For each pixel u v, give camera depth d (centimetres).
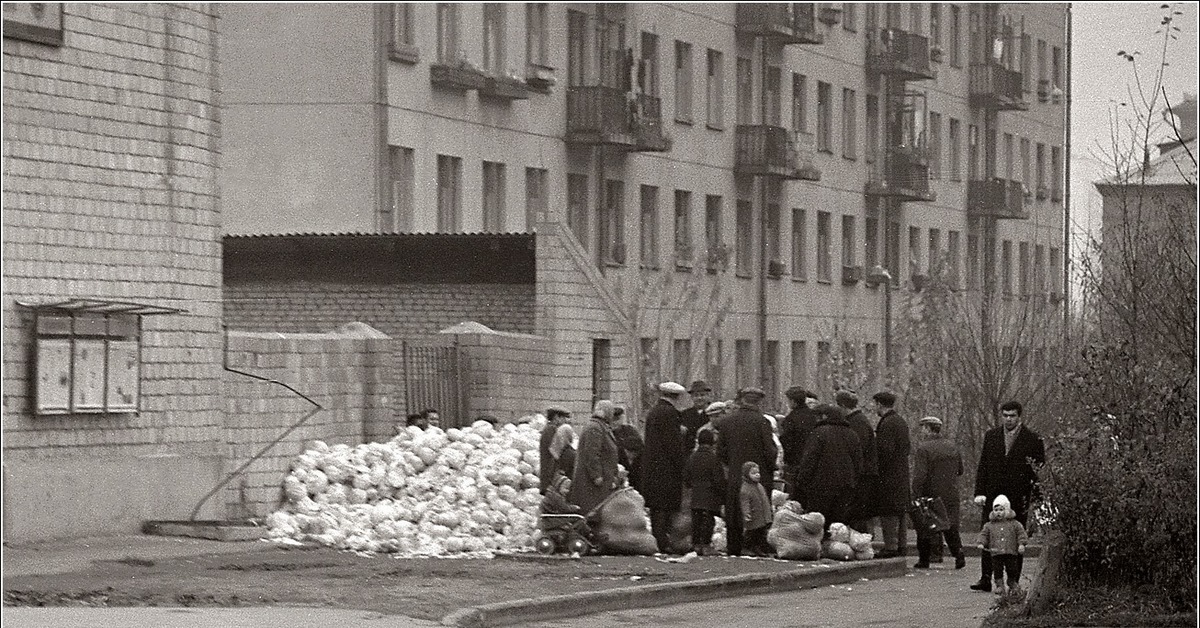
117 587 2278
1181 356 3030
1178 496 2028
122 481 2911
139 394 2969
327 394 3309
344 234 4338
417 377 3678
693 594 2477
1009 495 2688
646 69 6159
